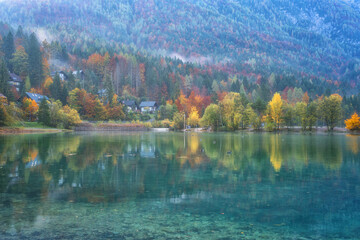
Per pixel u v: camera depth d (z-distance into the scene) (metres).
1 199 11.90
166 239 8.08
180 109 139.38
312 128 88.94
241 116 89.00
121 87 185.00
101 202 11.56
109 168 19.38
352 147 35.03
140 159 23.84
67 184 14.69
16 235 8.28
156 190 13.58
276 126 90.25
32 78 138.75
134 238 8.12
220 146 36.09
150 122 120.81
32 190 13.36
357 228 9.07
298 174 17.75
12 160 22.73
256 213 10.41
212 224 9.28
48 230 8.65
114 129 103.19
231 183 15.20
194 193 13.09
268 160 23.66
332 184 15.02
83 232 8.52
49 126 86.88
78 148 32.19
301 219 9.88
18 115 81.06
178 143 40.44
